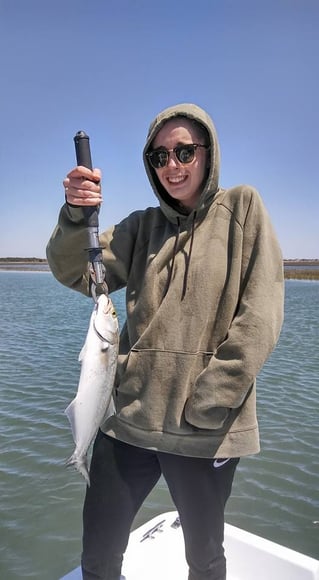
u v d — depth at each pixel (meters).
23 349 14.84
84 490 5.66
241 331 2.23
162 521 3.71
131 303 2.68
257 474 6.09
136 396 2.48
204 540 2.46
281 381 11.06
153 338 2.44
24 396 9.48
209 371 2.26
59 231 2.69
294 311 27.91
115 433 2.57
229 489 2.53
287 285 64.25
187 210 2.63
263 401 9.41
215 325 2.39
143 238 2.80
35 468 6.23
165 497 5.63
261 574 3.11
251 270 2.35
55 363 12.66
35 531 4.89
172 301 2.43
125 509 2.59
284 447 6.98
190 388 2.38
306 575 3.02
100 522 2.57
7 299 36.81
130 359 2.49
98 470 2.61
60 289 53.09
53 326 20.48
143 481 2.62
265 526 4.97
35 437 7.26
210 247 2.44
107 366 2.34
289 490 5.70
